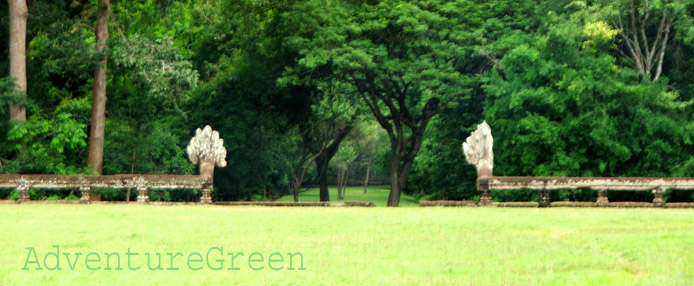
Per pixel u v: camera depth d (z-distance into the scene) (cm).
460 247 2536
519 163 6606
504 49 6888
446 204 4047
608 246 2511
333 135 9606
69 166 5816
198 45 8394
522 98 6300
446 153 7812
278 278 2158
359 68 7031
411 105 8938
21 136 5541
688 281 1988
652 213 3381
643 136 6375
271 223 3120
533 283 2017
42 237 2798
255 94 7819
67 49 6041
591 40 6588
